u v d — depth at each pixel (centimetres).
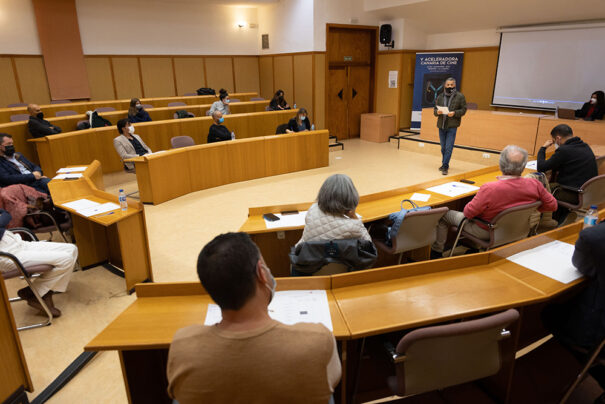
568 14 767
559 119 676
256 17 1145
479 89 967
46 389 224
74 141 588
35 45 909
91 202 354
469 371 162
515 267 211
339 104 1050
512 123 726
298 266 212
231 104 878
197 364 97
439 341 148
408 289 190
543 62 835
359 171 718
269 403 97
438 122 679
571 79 802
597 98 667
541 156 417
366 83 1082
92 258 370
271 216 318
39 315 298
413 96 1008
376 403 209
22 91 908
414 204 325
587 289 185
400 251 300
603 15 735
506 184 295
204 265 101
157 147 684
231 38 1132
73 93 960
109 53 990
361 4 988
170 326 165
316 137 724
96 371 242
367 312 171
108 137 637
